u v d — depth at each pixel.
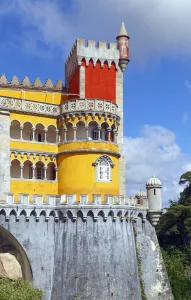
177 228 72.12
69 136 55.16
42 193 53.62
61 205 50.06
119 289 49.25
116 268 49.69
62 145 54.62
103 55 60.03
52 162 54.84
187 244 71.31
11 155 51.94
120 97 60.81
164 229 73.44
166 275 57.00
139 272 54.59
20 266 49.06
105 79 59.88
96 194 50.38
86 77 58.59
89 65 59.09
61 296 47.88
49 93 60.03
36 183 53.41
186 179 77.94
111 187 54.03
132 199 54.75
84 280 47.97
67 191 53.19
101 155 53.44
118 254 50.34
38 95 59.22
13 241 48.47
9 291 41.88
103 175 53.72
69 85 63.44
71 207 49.62
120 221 51.88
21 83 58.72
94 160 53.06
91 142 53.31
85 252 48.81
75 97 59.69
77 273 48.16
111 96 60.03
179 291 60.84
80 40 58.88
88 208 49.59
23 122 53.31
